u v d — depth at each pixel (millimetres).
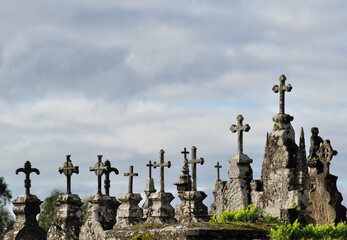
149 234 24953
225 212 25984
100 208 37562
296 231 23234
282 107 27953
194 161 35094
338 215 25188
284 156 27062
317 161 28703
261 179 27984
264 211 27281
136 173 36906
